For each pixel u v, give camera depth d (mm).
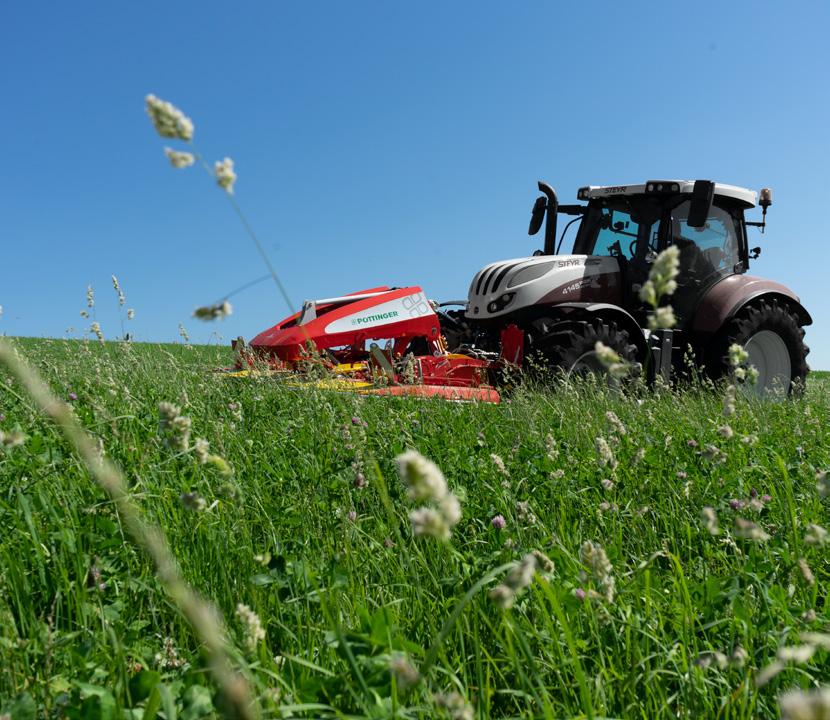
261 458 3734
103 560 2234
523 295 8180
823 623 1836
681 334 9352
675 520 2949
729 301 9203
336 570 2139
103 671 1637
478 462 3832
